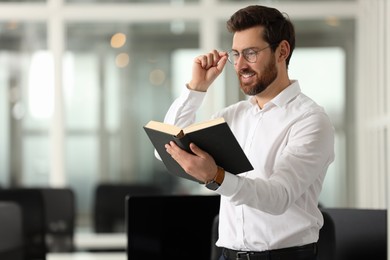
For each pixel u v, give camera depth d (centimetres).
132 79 975
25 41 971
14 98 976
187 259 486
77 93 975
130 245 482
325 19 951
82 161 979
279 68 362
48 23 966
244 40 352
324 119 356
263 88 355
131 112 979
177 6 959
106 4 962
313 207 359
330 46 952
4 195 698
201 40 963
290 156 340
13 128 977
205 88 383
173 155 324
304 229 353
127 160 978
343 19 950
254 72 352
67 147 978
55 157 969
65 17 962
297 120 356
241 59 353
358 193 942
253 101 380
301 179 337
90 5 962
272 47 353
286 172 334
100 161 978
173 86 973
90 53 973
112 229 793
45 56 971
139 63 974
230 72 946
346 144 948
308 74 952
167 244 484
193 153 320
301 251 354
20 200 698
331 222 420
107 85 976
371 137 865
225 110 387
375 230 456
